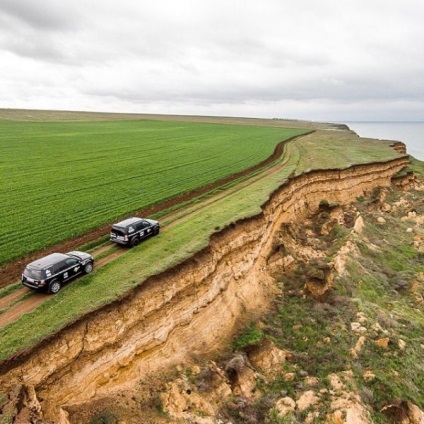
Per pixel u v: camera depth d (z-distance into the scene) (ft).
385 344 82.69
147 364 62.08
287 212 139.13
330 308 93.91
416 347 85.05
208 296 77.77
